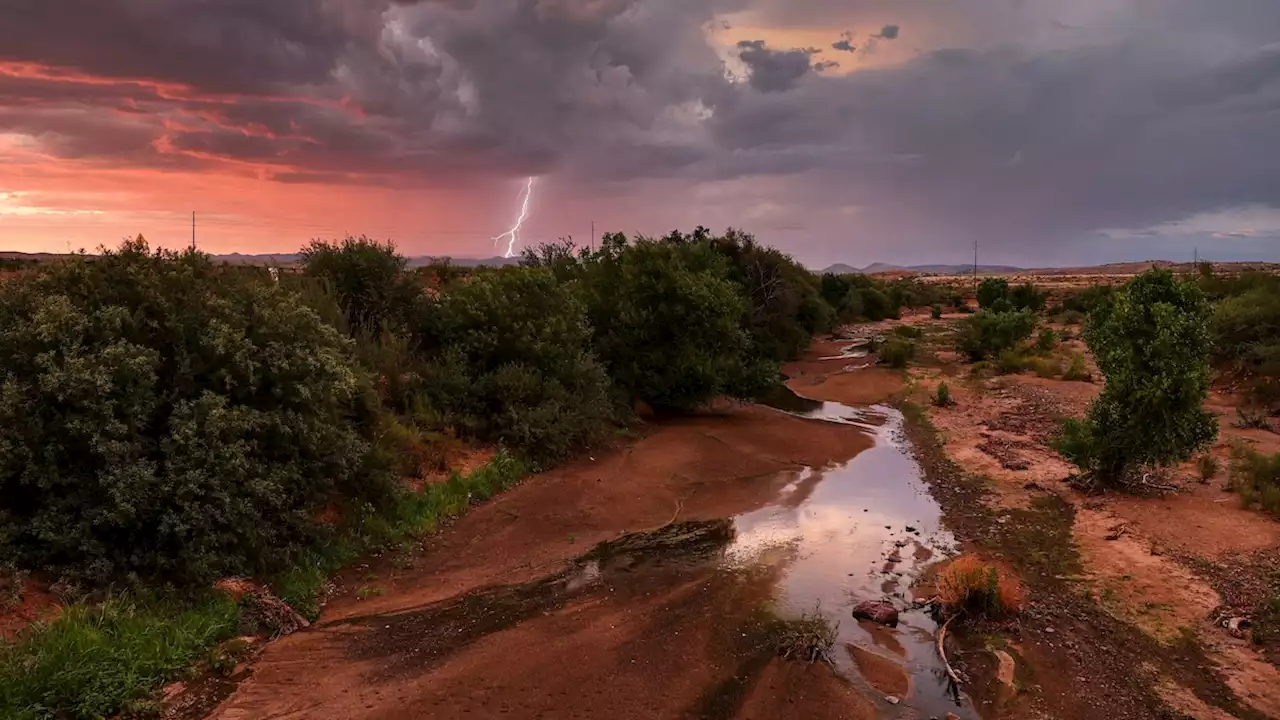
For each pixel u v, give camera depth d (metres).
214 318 7.92
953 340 34.22
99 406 6.57
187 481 6.71
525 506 10.51
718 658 6.39
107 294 7.47
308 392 8.05
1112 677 6.08
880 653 6.50
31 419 6.44
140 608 6.24
